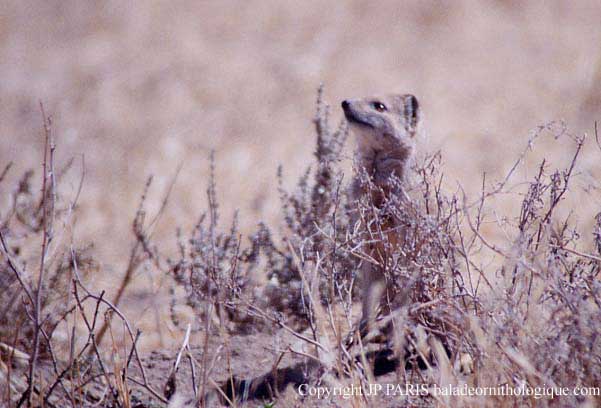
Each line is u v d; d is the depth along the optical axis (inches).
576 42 917.8
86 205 599.5
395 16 1000.2
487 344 255.6
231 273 337.4
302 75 849.5
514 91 787.4
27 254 412.5
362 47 920.3
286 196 402.0
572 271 279.1
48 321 338.3
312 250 353.7
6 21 1054.4
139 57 923.4
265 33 974.4
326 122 404.2
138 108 804.0
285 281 371.9
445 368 254.7
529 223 293.4
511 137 677.3
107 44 970.1
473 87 800.3
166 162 687.1
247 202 599.2
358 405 259.6
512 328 259.1
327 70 860.0
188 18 1028.5
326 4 1044.5
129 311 418.6
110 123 767.7
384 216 331.0
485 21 984.9
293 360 332.8
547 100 760.3
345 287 325.4
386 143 378.6
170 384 313.0
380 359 321.7
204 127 750.5
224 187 633.0
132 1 1083.9
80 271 399.5
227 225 546.3
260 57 909.2
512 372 256.8
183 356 343.3
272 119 759.1
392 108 385.1
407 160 374.0
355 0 1049.5
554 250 289.3
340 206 374.6
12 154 718.5
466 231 469.7
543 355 253.1
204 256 371.9
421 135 390.0
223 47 943.7
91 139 739.4
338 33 959.6
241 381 319.6
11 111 805.2
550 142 665.0
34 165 690.2
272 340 351.3
